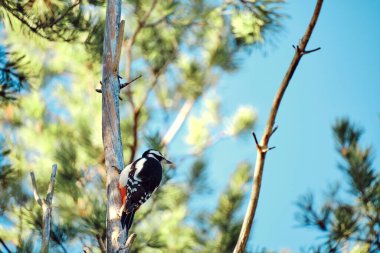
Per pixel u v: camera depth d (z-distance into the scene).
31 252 8.27
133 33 14.09
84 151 12.45
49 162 12.05
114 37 9.20
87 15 10.63
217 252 11.56
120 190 8.87
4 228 9.74
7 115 13.12
